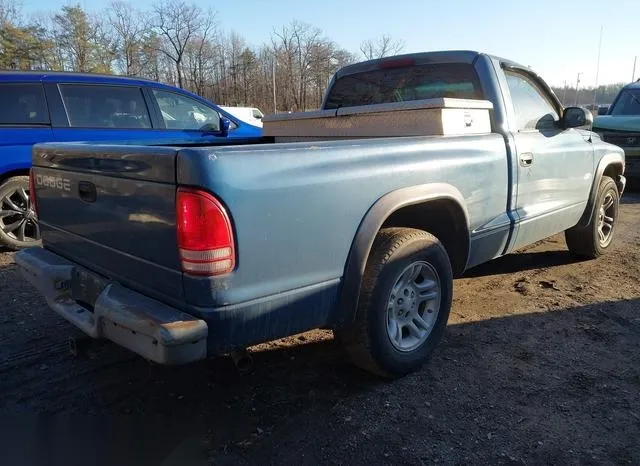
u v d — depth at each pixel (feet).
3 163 18.94
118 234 8.60
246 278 7.66
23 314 13.76
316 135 14.06
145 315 7.51
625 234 22.67
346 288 9.04
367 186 9.10
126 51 165.58
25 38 147.64
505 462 8.26
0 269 17.56
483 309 14.20
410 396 10.03
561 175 14.94
